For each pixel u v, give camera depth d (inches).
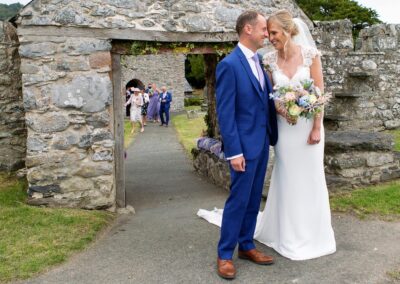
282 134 160.9
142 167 390.3
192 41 243.1
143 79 1083.9
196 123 749.3
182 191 296.8
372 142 248.8
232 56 146.2
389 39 428.1
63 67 222.1
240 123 147.3
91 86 225.8
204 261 162.9
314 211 162.1
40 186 227.5
